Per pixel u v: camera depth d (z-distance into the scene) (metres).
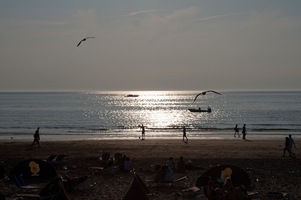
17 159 31.94
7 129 75.00
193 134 62.53
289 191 21.95
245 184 21.06
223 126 80.06
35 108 158.62
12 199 19.22
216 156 34.22
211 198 17.67
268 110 136.88
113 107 169.62
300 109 140.88
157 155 34.78
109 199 20.20
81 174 26.41
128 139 52.59
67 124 87.25
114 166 27.14
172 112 133.12
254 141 48.59
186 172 27.17
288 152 36.44
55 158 29.36
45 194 18.64
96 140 50.12
